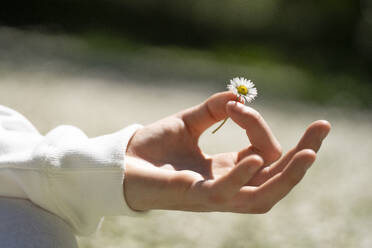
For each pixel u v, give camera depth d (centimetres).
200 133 115
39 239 110
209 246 172
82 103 384
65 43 654
